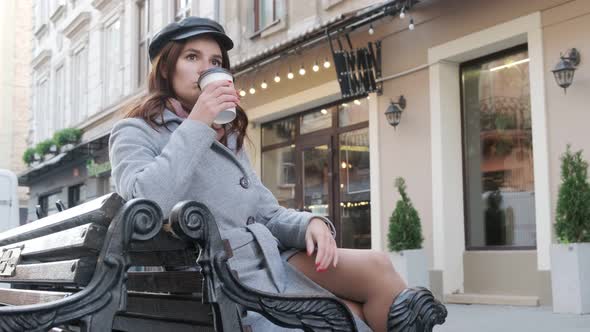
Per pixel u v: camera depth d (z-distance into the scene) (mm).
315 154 12008
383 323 1722
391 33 9719
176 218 1394
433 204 8969
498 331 5715
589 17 7281
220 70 1734
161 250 1541
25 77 30047
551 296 7547
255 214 2010
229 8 14211
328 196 11602
